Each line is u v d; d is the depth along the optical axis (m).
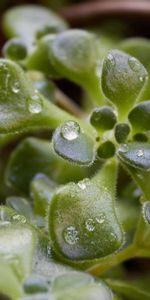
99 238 0.12
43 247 0.12
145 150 0.13
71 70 0.15
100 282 0.11
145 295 0.14
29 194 0.16
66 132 0.13
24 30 0.18
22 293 0.11
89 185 0.13
